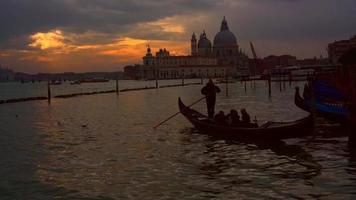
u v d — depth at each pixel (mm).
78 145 20516
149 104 52219
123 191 12266
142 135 23500
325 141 19891
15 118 37250
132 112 40094
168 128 26297
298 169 14391
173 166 15273
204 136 22406
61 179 13789
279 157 16516
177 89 111812
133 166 15414
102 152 18391
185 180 13281
